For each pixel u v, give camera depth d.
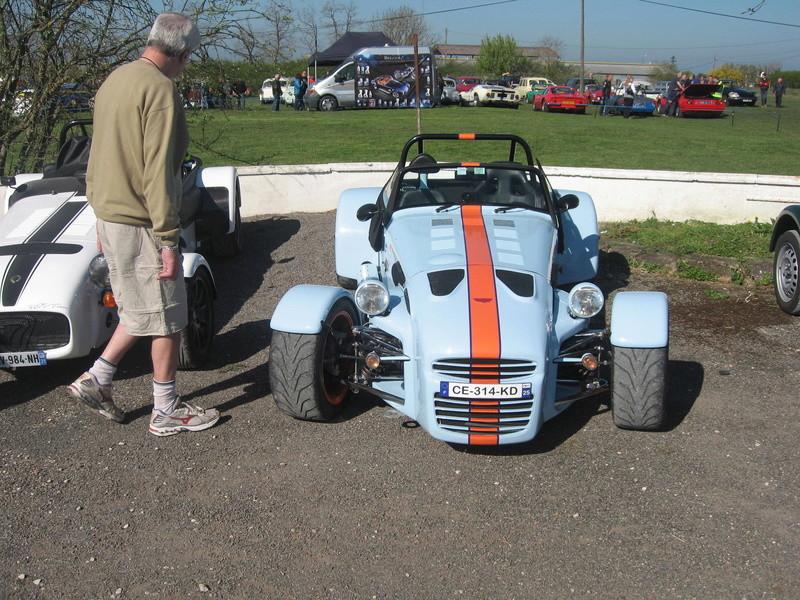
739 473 3.84
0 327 4.69
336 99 28.33
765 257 7.45
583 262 6.17
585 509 3.55
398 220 5.09
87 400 4.23
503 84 40.72
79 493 3.70
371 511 3.55
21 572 3.11
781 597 2.92
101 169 3.81
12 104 8.81
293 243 8.60
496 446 4.17
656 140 17.72
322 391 4.28
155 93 3.67
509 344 3.79
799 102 44.56
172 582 3.05
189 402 4.75
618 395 4.11
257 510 3.55
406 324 4.13
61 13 8.45
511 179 5.36
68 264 4.89
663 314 4.16
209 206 7.56
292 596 2.97
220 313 6.45
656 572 3.09
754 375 5.09
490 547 3.27
